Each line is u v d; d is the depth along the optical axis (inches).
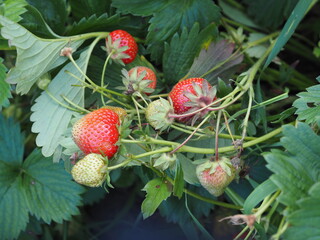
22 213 12.4
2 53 14.0
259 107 10.6
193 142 10.9
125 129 9.0
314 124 8.9
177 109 9.9
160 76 12.5
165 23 12.0
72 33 11.6
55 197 12.4
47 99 10.7
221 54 12.0
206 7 12.0
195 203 12.6
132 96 9.8
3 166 12.8
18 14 10.4
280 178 7.6
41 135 10.4
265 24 14.5
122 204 16.3
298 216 7.1
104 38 12.1
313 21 15.6
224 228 13.7
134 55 11.4
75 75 10.9
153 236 15.4
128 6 12.0
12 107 14.9
